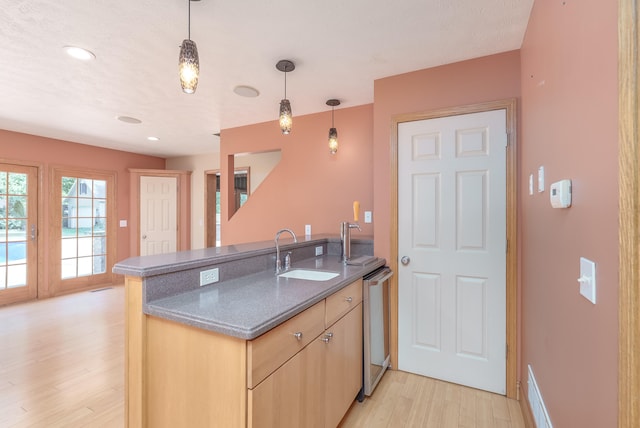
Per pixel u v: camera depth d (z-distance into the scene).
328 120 3.20
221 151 3.87
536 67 1.56
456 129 2.21
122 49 2.02
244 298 1.38
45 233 4.38
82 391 2.07
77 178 4.74
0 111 3.24
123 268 1.34
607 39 0.75
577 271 0.96
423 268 2.31
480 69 2.14
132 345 1.33
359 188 3.05
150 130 3.99
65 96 2.81
